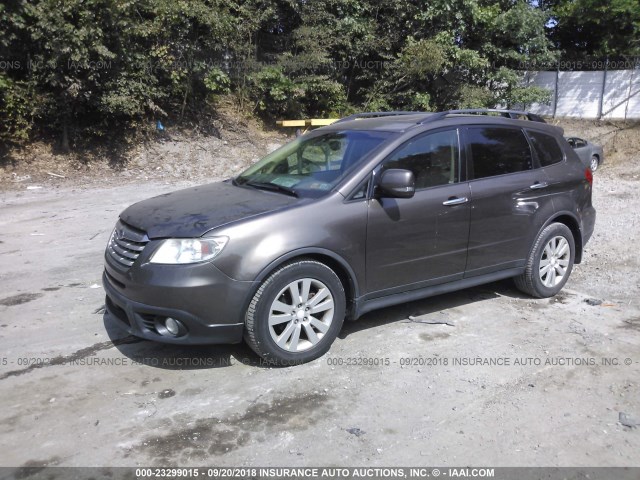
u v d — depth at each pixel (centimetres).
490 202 501
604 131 2098
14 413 355
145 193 1186
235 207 420
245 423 347
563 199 562
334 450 323
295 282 406
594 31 2269
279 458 315
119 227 441
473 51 1864
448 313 523
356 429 342
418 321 502
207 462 310
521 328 491
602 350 450
